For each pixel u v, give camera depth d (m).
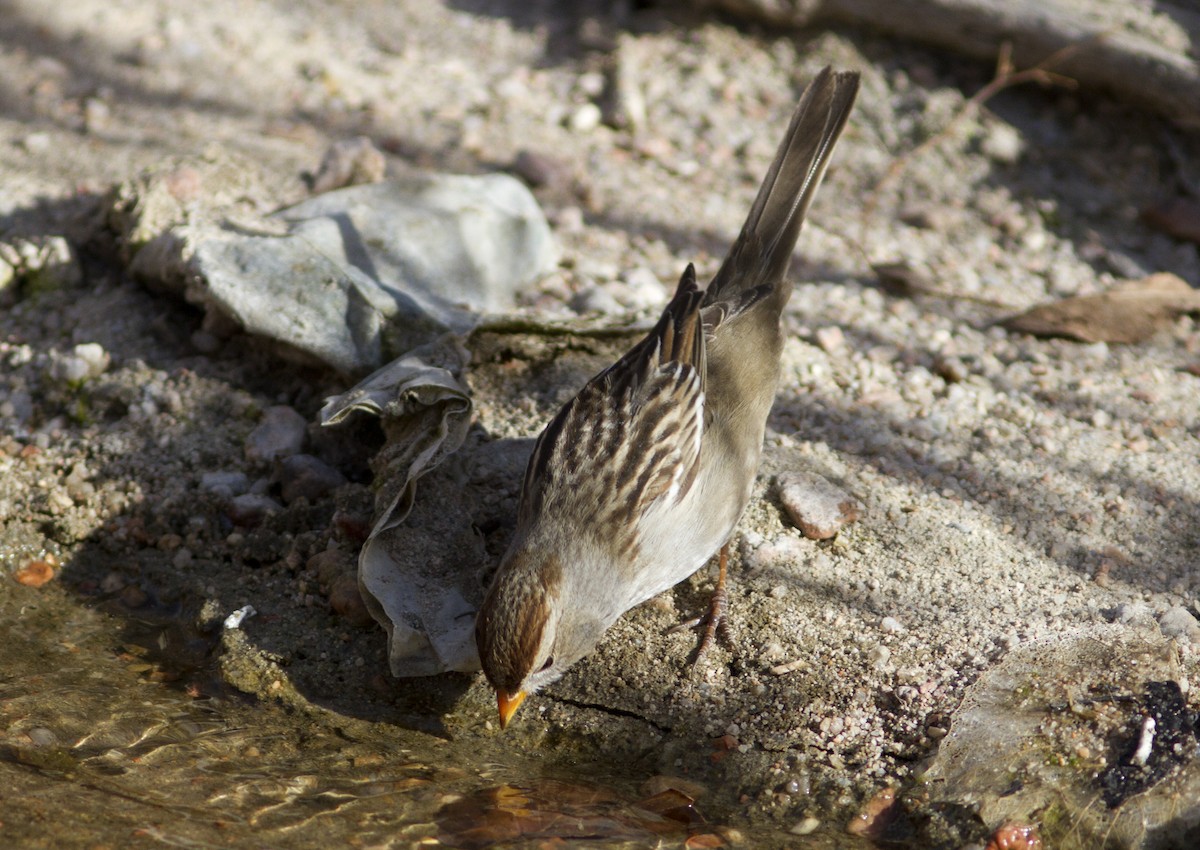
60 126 13.12
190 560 9.59
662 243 12.44
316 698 8.55
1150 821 7.48
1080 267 12.59
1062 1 13.97
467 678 8.65
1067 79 13.56
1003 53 13.61
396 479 9.30
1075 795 7.64
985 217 13.10
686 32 14.71
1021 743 7.91
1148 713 7.93
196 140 13.02
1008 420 10.62
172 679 8.71
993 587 9.04
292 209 11.49
